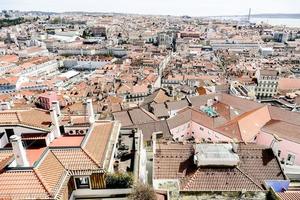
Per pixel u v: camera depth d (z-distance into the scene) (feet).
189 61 654.94
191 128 197.98
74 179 76.43
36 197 66.13
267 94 480.64
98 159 80.59
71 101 331.77
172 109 240.12
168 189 96.89
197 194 94.99
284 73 569.23
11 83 487.20
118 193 77.77
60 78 581.12
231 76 521.24
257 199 92.48
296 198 85.30
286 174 108.47
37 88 503.20
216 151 107.55
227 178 100.48
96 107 295.48
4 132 92.73
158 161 109.70
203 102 244.01
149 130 183.11
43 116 103.96
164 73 569.64
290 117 189.26
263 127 168.76
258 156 111.45
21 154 74.38
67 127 103.60
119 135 111.75
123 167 91.81
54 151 81.97
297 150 143.95
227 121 195.31
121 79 486.79
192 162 108.99
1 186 69.10
